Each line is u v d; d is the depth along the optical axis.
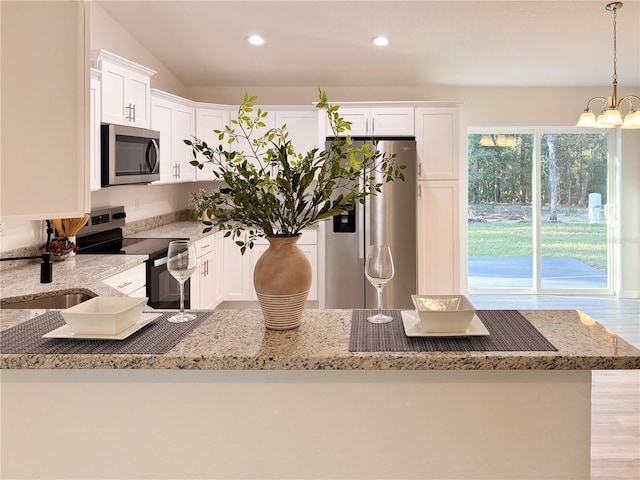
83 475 1.30
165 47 4.73
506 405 1.27
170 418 1.29
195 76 5.50
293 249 1.39
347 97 5.79
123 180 3.58
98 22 3.90
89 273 2.80
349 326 1.43
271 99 5.81
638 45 4.64
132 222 4.56
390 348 1.23
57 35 0.57
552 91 5.86
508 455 1.27
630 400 3.22
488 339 1.30
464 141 5.92
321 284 5.15
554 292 6.25
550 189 6.21
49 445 1.30
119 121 3.61
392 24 4.24
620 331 4.74
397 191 4.93
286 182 1.28
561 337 1.32
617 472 2.43
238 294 5.26
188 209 5.87
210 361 1.18
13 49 0.53
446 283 5.16
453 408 1.28
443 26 4.26
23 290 2.39
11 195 0.53
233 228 1.36
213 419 1.29
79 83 0.60
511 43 4.60
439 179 5.14
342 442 1.29
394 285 4.96
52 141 0.57
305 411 1.29
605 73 5.40
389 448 1.29
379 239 4.94
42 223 3.29
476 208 6.25
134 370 1.28
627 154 6.00
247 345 1.26
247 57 4.97
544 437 1.27
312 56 4.93
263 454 1.29
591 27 4.26
